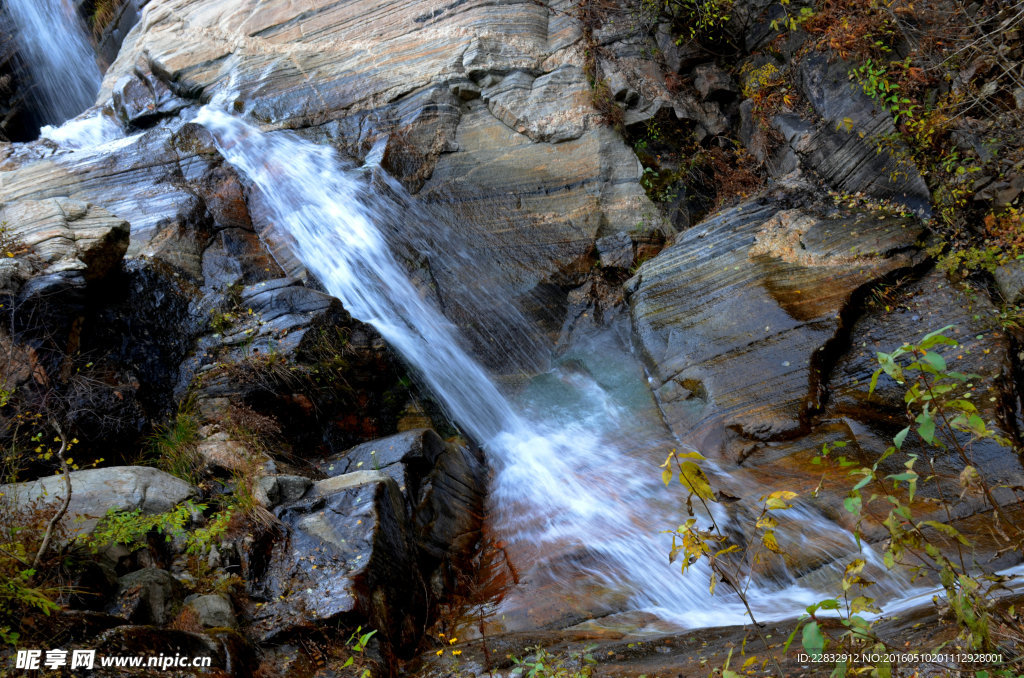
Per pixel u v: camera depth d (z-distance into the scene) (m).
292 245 8.30
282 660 4.14
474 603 5.21
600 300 8.17
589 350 7.81
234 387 6.34
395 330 7.77
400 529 5.06
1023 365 5.94
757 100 8.62
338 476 5.37
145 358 6.54
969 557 4.43
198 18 10.93
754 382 6.45
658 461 6.30
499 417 7.59
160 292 6.96
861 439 5.79
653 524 5.59
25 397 5.44
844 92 7.91
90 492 4.64
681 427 6.58
